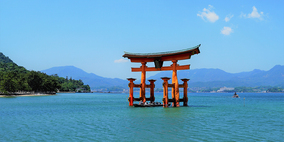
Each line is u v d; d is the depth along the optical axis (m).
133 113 46.47
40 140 24.28
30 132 28.12
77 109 59.91
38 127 31.42
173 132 27.86
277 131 28.81
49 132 28.06
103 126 31.83
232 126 32.19
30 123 34.94
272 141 23.83
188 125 32.59
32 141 23.84
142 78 60.50
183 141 23.69
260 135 26.53
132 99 60.84
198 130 29.11
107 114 46.12
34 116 43.91
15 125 33.16
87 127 31.17
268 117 42.75
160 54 56.38
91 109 59.62
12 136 26.08
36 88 193.12
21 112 51.59
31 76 187.38
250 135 26.48
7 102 89.94
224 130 29.22
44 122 35.91
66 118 40.50
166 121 36.03
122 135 26.30
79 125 32.81
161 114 44.62
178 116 41.97
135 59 60.28
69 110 56.84
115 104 83.50
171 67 56.84
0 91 149.50
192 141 23.69
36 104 80.69
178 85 57.91
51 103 88.25
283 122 36.28
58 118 40.59
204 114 45.84
